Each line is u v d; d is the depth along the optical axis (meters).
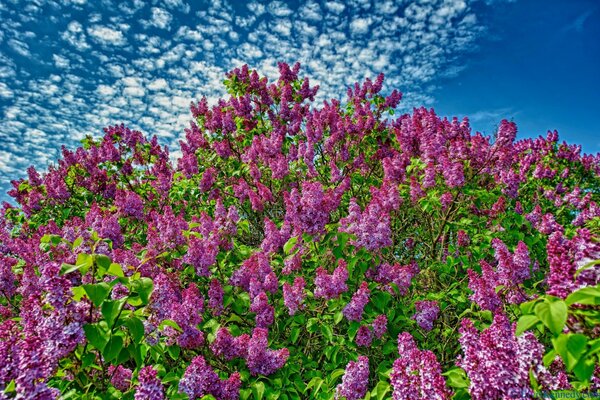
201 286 5.08
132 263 4.48
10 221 8.98
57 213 8.50
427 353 2.77
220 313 4.46
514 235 5.63
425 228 6.97
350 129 8.38
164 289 3.34
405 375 2.76
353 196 7.70
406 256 6.95
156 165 9.70
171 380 3.57
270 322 4.40
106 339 2.75
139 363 3.08
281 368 3.97
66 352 2.65
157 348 3.43
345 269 4.41
